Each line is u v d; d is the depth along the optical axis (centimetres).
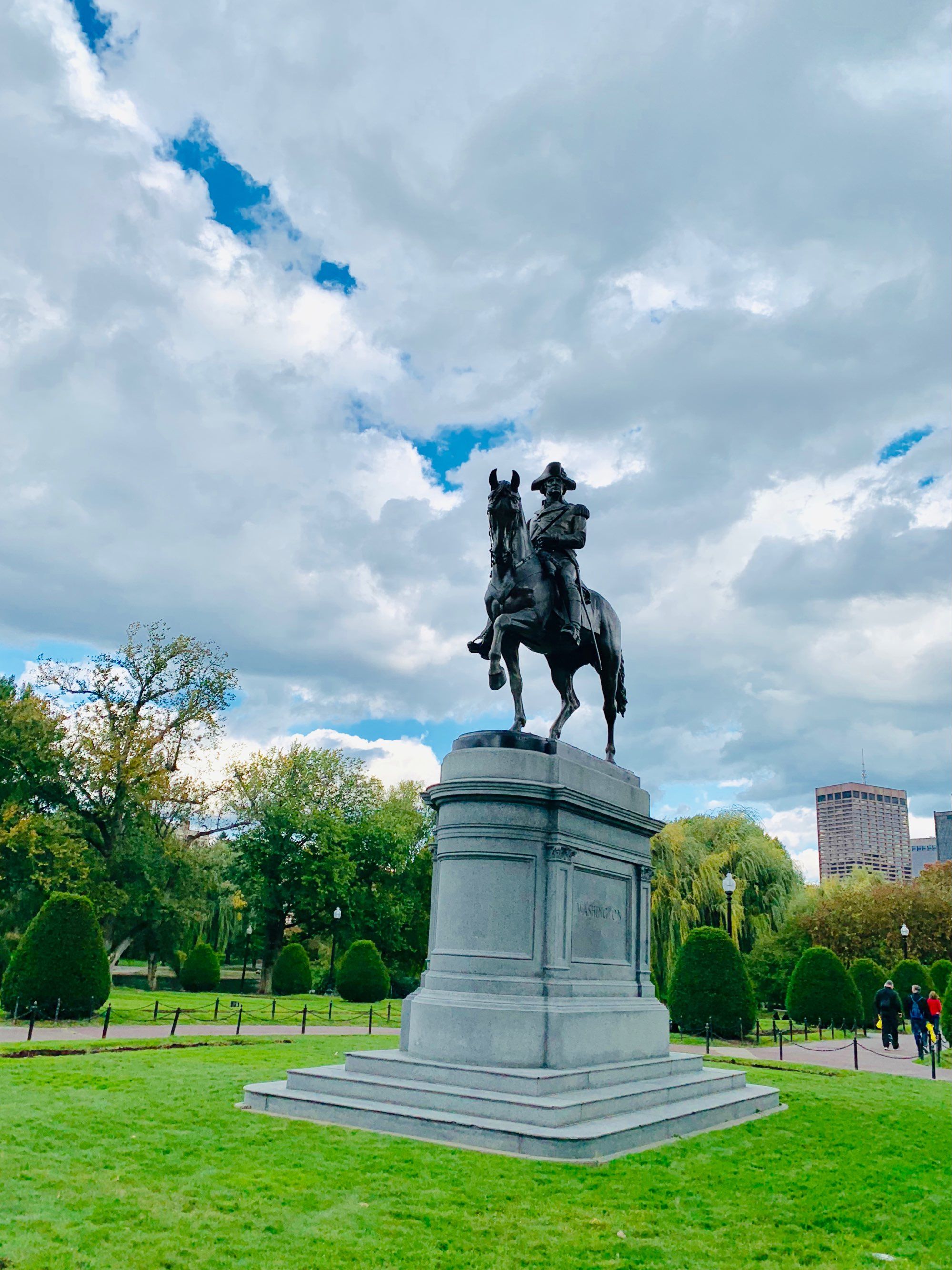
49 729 4425
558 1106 994
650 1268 657
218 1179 799
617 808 1366
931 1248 763
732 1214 805
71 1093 1205
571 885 1254
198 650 4628
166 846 4603
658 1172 913
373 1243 666
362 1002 4050
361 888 5428
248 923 5738
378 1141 957
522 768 1255
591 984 1277
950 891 5941
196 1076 1404
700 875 4203
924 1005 2597
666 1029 1416
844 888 6253
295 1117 1080
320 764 5634
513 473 1369
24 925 4919
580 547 1455
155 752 4519
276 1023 2912
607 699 1598
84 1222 675
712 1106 1224
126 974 6338
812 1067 2155
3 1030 2241
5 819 4234
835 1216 832
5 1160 831
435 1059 1154
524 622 1344
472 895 1220
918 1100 1655
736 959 2902
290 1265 616
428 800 1323
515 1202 781
